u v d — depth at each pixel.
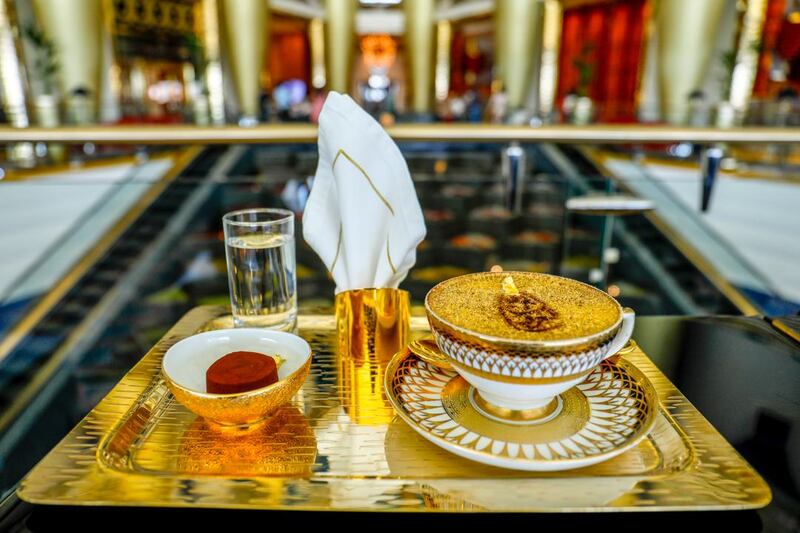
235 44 9.93
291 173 3.09
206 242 3.29
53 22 7.08
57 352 2.65
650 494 0.41
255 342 0.58
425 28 12.10
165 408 0.56
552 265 3.28
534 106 11.66
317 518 0.41
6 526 0.40
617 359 0.60
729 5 7.63
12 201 3.08
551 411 0.51
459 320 0.47
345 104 0.70
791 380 0.60
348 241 0.68
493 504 0.41
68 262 2.99
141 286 3.06
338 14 11.68
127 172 3.31
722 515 0.41
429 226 3.75
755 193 3.21
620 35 10.94
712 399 0.56
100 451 0.47
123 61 8.86
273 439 0.50
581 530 0.40
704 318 0.79
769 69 7.61
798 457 0.47
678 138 1.97
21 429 2.26
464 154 3.38
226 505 0.40
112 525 0.40
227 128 1.93
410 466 0.46
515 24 10.26
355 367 0.65
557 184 2.74
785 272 3.09
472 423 0.49
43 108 5.75
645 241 3.07
